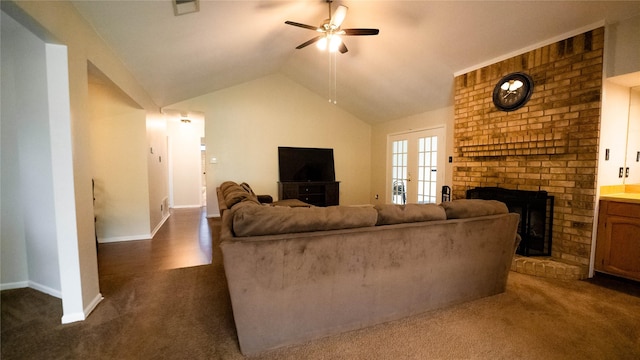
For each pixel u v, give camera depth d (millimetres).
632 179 2840
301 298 1561
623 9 2268
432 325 1788
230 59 3877
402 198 5730
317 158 6105
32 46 2000
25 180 2225
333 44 3016
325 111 6234
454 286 2025
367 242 1672
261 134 5672
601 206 2555
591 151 2514
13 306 2039
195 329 1736
